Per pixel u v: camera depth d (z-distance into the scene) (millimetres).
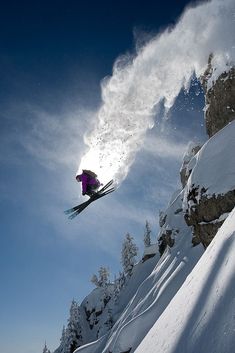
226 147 17125
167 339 6469
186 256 27562
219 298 5402
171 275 27375
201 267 7676
